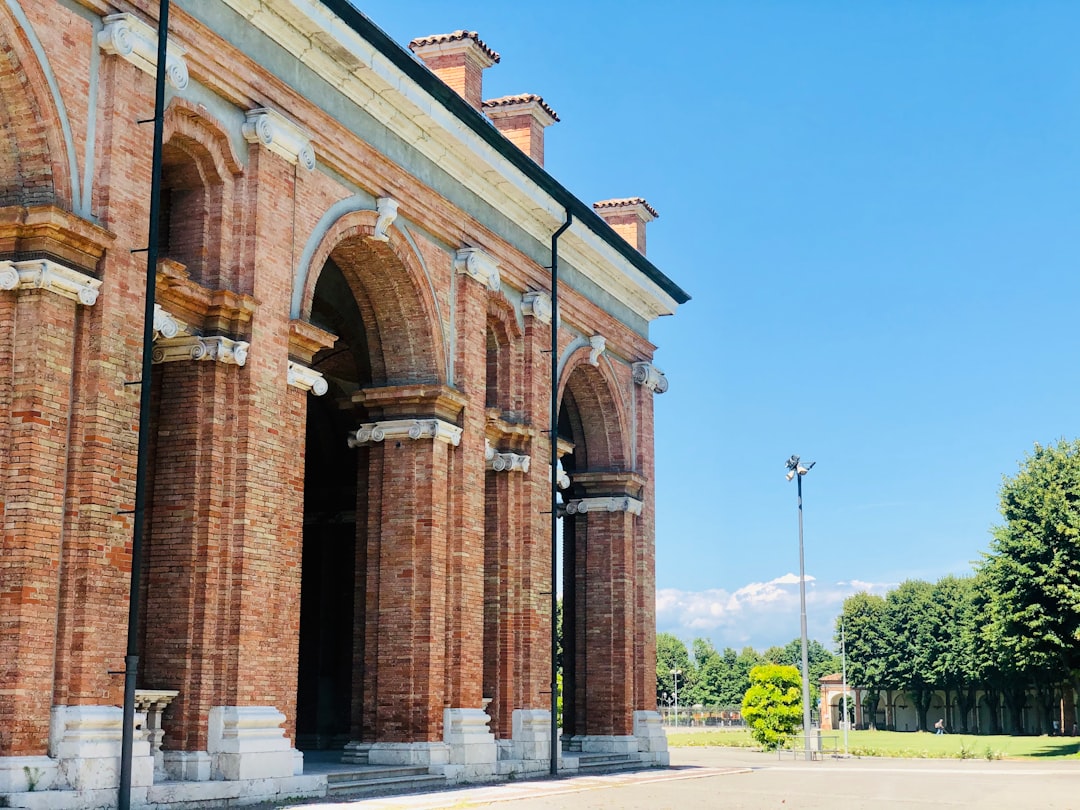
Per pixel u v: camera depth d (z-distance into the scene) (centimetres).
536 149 3181
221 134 1886
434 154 2475
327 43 2092
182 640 1778
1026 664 4981
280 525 1927
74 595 1541
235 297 1861
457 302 2553
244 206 1919
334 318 2778
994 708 9850
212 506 1819
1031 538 4912
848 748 5772
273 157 1970
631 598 3375
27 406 1510
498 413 2728
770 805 2058
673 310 3706
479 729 2472
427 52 2831
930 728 11938
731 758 4650
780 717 5359
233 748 1767
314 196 2098
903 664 10094
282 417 1947
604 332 3328
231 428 1861
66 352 1559
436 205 2473
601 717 3297
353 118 2228
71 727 1505
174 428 1844
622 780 2673
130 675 1516
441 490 2445
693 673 17312
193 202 1897
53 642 1510
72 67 1597
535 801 2011
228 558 1828
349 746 2398
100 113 1634
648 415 3562
